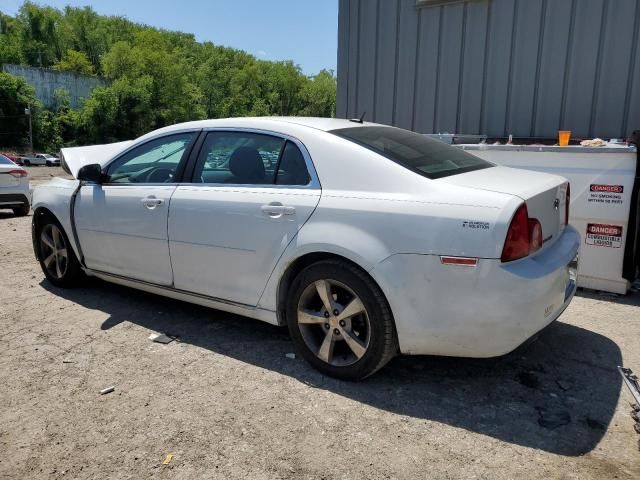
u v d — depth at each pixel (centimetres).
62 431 274
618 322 414
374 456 251
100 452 256
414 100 746
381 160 309
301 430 272
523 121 674
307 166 331
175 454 254
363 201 301
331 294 319
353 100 799
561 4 627
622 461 246
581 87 631
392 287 287
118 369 340
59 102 9075
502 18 665
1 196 999
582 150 471
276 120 363
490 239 266
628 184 452
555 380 324
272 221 332
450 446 258
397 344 306
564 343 377
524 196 277
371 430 272
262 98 13062
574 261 334
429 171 306
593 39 615
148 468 244
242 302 360
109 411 291
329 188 318
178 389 314
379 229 292
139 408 294
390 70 758
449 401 300
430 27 717
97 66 12150
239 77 12588
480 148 524
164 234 389
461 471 240
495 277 266
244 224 345
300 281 327
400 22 739
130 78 9369
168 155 407
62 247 496
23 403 301
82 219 452
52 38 11812
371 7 759
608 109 619
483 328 273
